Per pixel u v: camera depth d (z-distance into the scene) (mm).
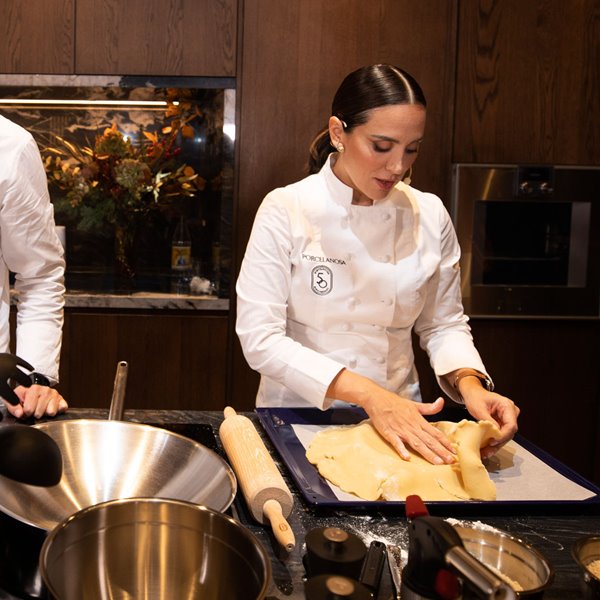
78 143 3285
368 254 1588
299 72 2865
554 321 3047
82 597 775
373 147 1400
